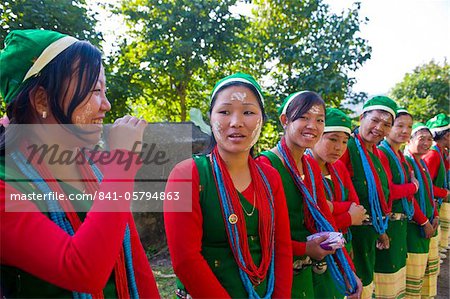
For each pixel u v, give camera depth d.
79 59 1.04
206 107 6.39
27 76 1.02
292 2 5.78
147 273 1.34
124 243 1.22
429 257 3.70
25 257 0.89
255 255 1.47
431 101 12.09
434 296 3.88
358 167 2.77
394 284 2.92
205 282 1.35
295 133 2.00
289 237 1.64
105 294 1.12
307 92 2.06
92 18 4.48
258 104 1.50
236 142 1.44
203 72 5.98
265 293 1.48
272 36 5.84
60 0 4.00
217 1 5.32
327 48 5.63
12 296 0.99
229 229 1.42
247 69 6.09
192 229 1.40
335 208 2.27
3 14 3.76
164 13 5.43
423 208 3.53
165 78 5.93
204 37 5.45
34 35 1.04
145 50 5.70
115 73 5.21
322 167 2.44
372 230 2.69
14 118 1.04
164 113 6.40
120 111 5.14
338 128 2.32
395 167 3.17
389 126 2.79
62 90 1.03
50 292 1.00
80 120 1.07
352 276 2.01
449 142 4.82
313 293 2.05
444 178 4.40
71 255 0.90
